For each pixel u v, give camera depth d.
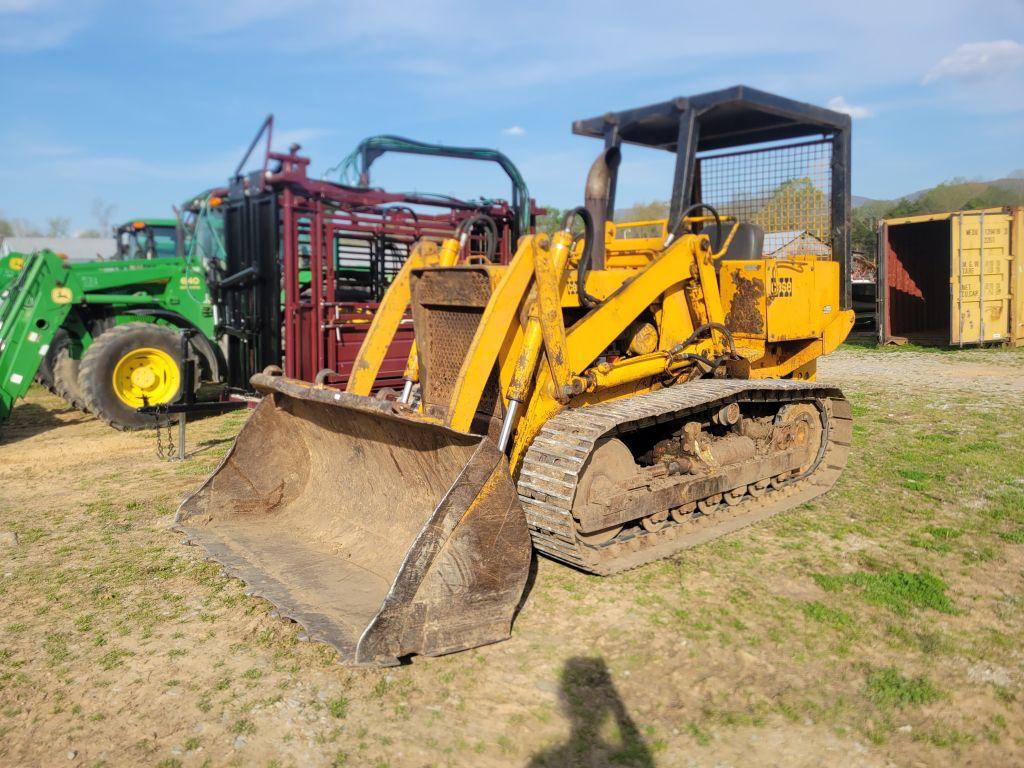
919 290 19.23
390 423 4.58
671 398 5.28
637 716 3.50
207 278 10.80
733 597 4.64
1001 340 16.66
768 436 6.30
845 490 6.60
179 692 3.71
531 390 5.02
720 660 3.95
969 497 6.42
